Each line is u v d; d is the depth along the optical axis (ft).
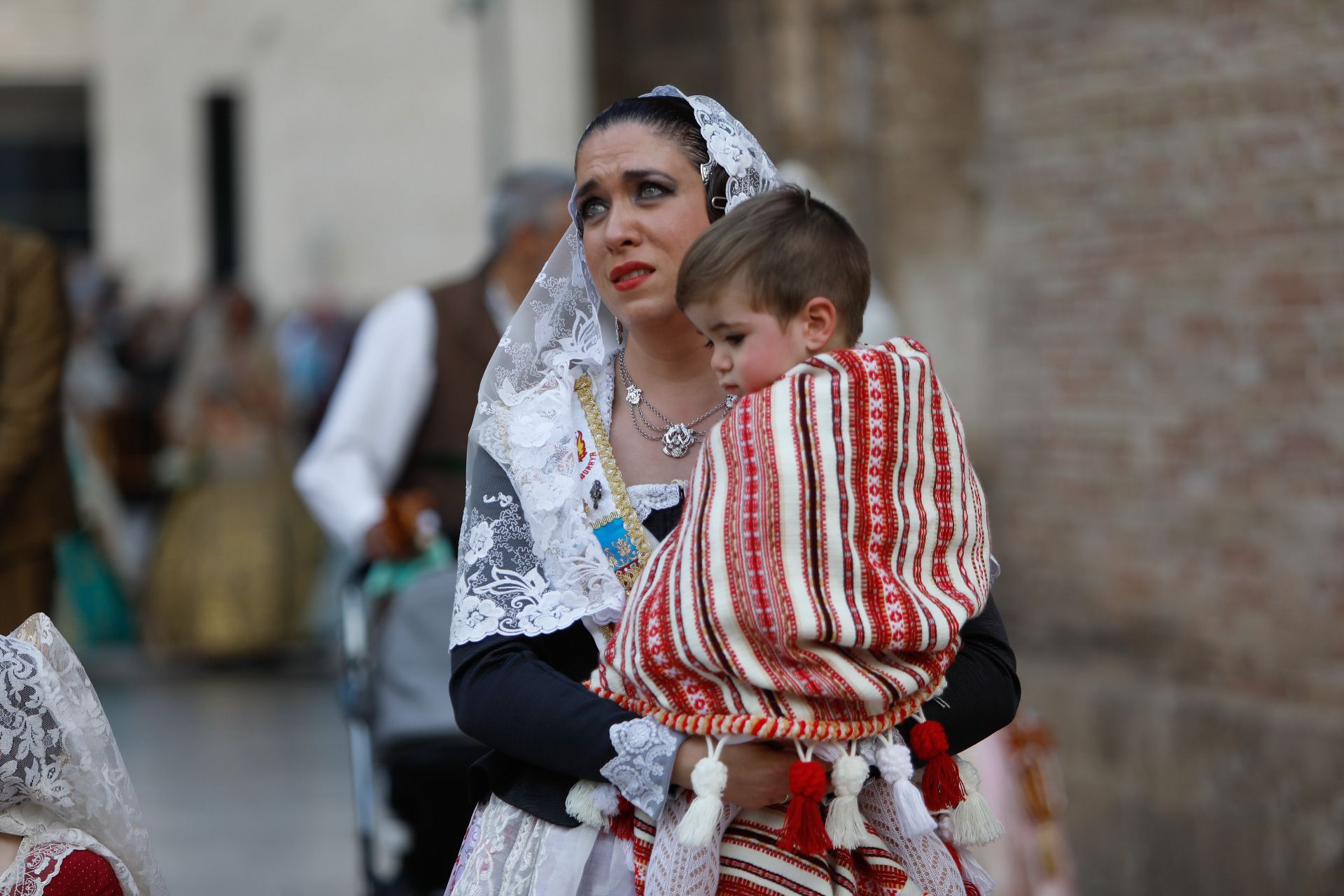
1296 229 20.56
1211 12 21.59
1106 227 23.57
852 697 8.90
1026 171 25.16
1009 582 25.64
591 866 9.70
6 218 85.20
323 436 19.84
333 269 72.69
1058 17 24.30
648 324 10.22
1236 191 21.36
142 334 52.65
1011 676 10.14
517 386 10.50
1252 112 21.08
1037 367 25.13
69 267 59.98
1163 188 22.50
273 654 39.75
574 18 59.16
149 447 43.86
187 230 73.72
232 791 28.09
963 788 9.61
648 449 10.33
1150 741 22.22
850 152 28.37
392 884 17.88
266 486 39.63
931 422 9.31
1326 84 20.10
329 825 26.13
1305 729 20.10
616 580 9.91
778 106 28.63
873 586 8.90
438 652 16.92
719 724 8.98
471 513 10.35
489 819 10.02
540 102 59.26
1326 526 20.27
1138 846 22.30
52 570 20.22
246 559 38.83
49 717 10.60
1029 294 25.22
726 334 9.46
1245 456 21.38
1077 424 24.30
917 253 28.22
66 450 20.67
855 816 8.99
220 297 43.14
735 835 9.39
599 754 9.31
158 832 25.76
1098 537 23.89
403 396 19.75
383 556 18.63
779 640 8.81
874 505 8.98
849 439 8.98
